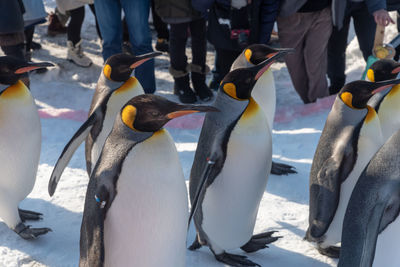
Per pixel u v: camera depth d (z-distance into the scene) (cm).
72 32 711
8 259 288
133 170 206
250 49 354
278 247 301
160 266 223
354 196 214
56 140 478
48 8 954
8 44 521
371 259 200
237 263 284
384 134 306
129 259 218
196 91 625
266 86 351
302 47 551
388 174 200
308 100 586
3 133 283
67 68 720
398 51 570
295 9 516
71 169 402
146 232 213
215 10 516
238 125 255
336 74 611
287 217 333
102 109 308
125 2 535
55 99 625
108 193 206
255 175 261
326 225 268
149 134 211
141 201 208
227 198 264
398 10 604
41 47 794
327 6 527
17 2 509
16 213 308
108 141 217
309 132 493
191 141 491
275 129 534
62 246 304
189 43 836
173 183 211
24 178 303
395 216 202
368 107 264
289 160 429
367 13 553
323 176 262
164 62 765
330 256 288
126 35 713
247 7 501
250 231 286
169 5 555
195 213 281
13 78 287
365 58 586
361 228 209
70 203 353
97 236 208
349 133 257
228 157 255
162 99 211
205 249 307
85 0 634
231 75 256
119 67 311
